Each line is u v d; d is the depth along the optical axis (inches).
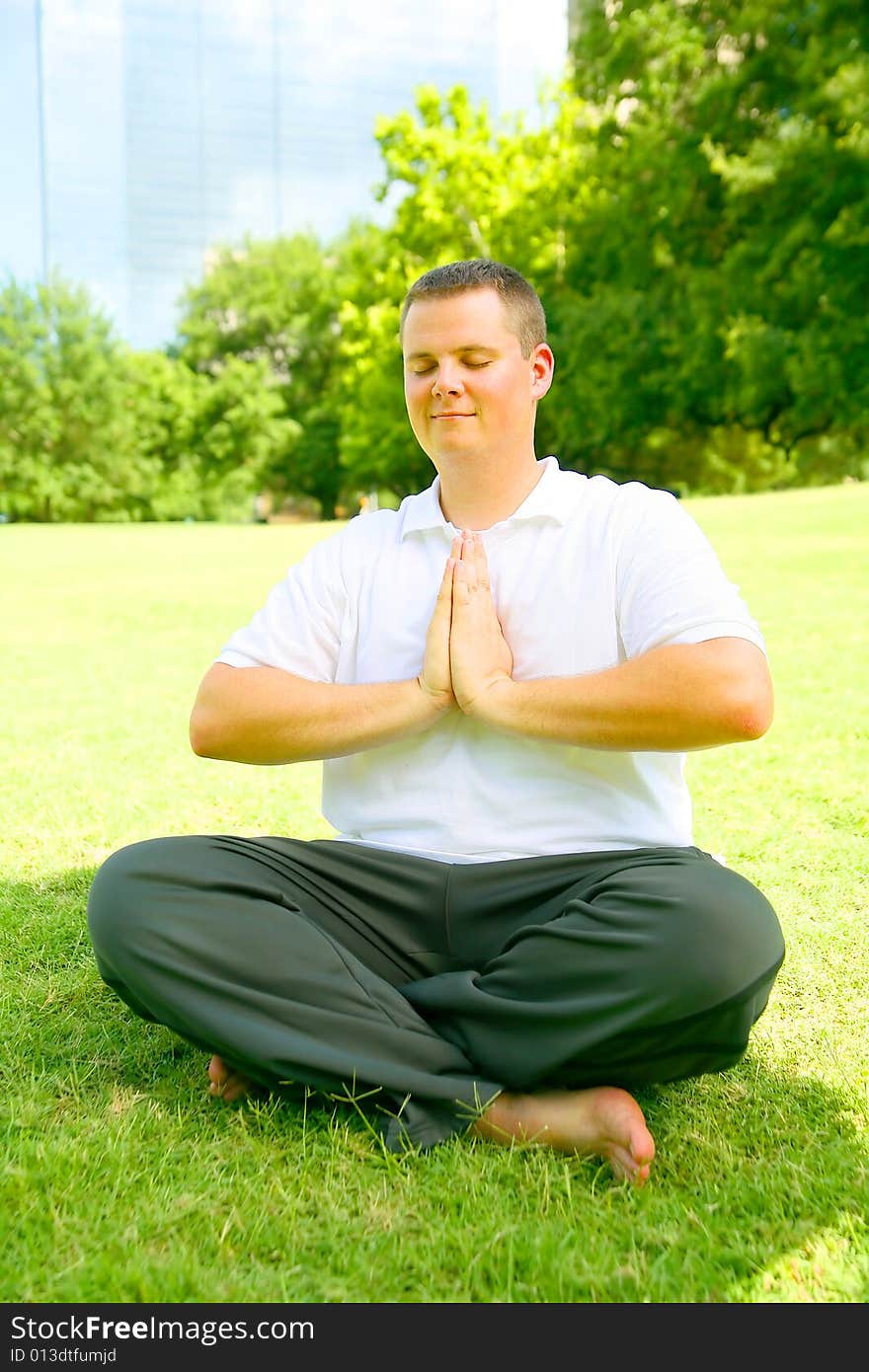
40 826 127.6
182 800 137.6
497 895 68.1
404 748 72.3
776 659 209.6
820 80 780.0
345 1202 55.2
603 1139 58.2
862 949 88.0
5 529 864.3
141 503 1424.7
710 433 1020.5
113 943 62.9
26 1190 55.6
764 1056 72.2
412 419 75.2
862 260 788.0
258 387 1444.4
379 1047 62.1
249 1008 62.3
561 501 72.6
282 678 72.9
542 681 67.8
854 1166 58.4
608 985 59.1
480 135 1059.9
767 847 112.8
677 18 885.2
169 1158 59.3
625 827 69.1
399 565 75.6
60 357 1396.4
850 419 836.6
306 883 68.7
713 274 861.2
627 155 922.7
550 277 1020.5
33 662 254.1
